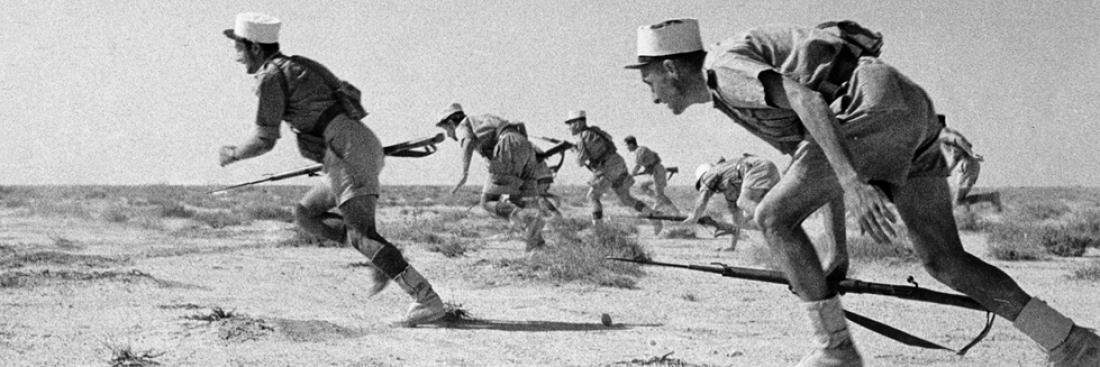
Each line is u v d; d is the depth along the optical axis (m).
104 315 7.57
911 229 5.15
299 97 7.40
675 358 6.47
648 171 19.78
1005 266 13.49
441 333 7.38
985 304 5.11
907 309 9.08
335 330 7.26
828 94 4.76
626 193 18.19
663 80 5.15
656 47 5.11
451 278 10.96
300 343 6.76
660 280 11.19
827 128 4.52
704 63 4.99
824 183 4.88
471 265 11.98
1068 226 19.88
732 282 11.10
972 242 18.12
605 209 32.75
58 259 11.27
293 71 7.37
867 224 4.45
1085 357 4.97
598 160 17.70
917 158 5.00
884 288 5.29
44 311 7.69
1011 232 17.02
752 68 4.70
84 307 7.92
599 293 9.90
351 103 7.56
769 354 6.72
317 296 9.13
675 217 15.54
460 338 7.18
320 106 7.46
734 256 14.63
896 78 4.77
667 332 7.59
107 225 19.44
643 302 9.30
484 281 10.67
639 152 19.59
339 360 6.25
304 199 7.97
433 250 14.42
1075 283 11.30
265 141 7.38
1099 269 11.83
